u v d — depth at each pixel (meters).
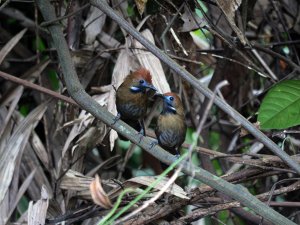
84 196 6.22
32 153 7.05
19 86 7.29
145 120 7.02
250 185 7.53
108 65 7.42
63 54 5.59
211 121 8.03
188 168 4.93
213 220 7.21
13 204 6.43
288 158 5.13
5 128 6.85
